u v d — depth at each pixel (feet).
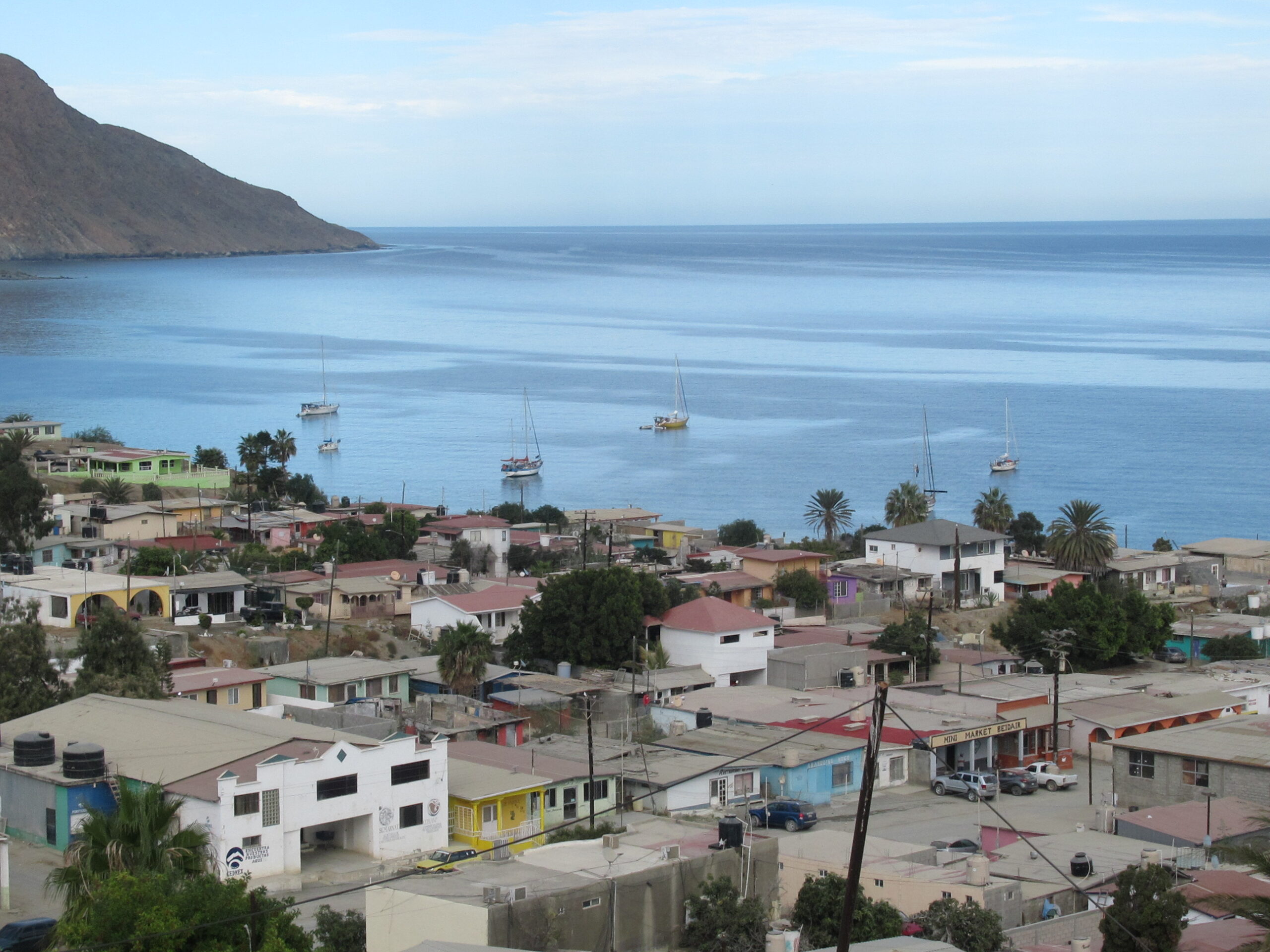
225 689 272.72
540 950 148.87
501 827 217.77
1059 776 262.26
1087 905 178.91
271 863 194.49
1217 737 247.50
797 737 263.29
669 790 229.66
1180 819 212.84
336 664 298.15
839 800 249.55
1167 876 159.12
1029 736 281.54
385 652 344.90
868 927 159.43
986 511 545.85
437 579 406.41
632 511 608.19
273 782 194.80
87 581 346.13
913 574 428.15
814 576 423.23
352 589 376.89
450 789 218.18
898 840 216.74
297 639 340.18
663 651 325.42
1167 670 363.15
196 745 206.90
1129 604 371.35
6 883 176.86
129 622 276.00
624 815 222.48
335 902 184.44
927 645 336.08
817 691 309.83
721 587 402.93
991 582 442.09
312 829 211.82
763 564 432.25
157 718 220.23
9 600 299.58
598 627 324.60
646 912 158.71
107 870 146.72
